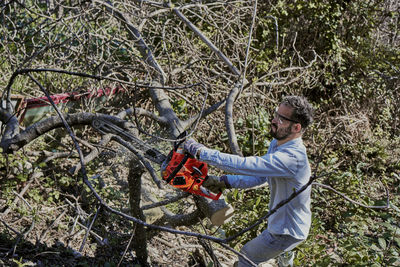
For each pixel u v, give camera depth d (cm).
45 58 546
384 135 725
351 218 484
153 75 488
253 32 708
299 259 382
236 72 519
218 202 331
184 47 575
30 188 400
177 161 271
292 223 283
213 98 587
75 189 423
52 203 399
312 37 749
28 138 346
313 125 664
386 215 437
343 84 721
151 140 379
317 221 403
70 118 328
